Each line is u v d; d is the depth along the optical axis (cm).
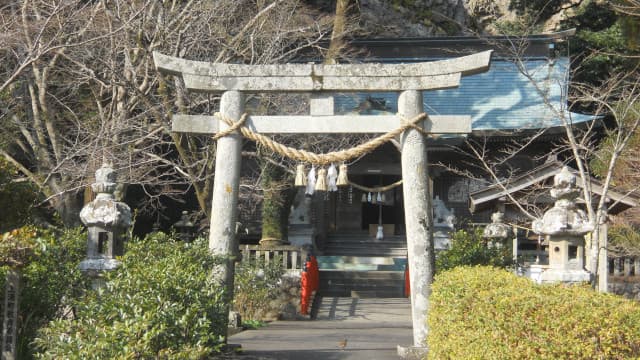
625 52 2453
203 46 1622
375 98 2528
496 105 2536
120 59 1711
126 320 677
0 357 771
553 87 2525
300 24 2077
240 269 1554
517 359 593
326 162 991
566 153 2331
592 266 1138
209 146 1531
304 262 1789
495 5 3266
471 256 1480
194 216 2084
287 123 991
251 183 1919
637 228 1797
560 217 897
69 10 1454
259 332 1312
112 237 886
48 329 710
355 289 2034
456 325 718
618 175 1731
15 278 778
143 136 1449
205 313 750
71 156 1295
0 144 1514
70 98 1761
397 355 993
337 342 1149
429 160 2434
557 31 2745
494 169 2378
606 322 568
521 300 618
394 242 2644
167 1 1552
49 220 1636
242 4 1809
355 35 2850
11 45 1385
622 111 1466
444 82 975
